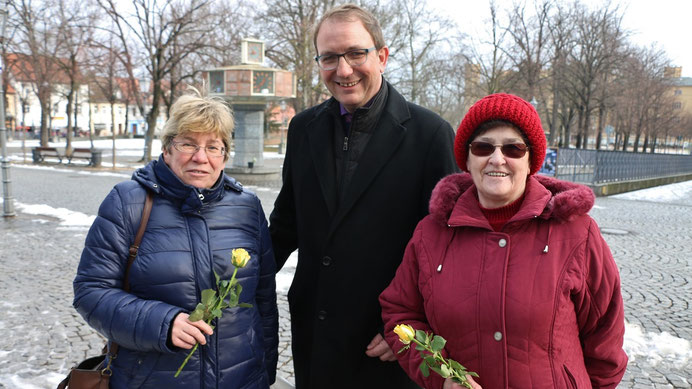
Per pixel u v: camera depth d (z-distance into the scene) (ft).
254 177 55.57
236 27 84.02
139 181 6.03
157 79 75.10
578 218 5.12
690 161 103.45
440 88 106.93
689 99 273.95
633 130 147.84
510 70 96.94
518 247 5.12
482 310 5.02
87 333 14.67
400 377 6.98
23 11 82.38
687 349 14.14
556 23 94.73
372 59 6.56
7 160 32.19
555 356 4.89
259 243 6.73
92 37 81.41
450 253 5.46
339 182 7.03
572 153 57.98
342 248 6.81
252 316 6.33
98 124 217.97
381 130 6.85
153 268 5.69
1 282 19.17
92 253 5.72
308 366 7.32
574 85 102.42
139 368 5.67
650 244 28.76
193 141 6.03
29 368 12.50
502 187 5.17
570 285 4.90
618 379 5.22
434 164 6.75
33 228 29.12
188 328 5.28
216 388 5.81
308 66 83.41
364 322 6.80
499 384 4.91
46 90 95.71
